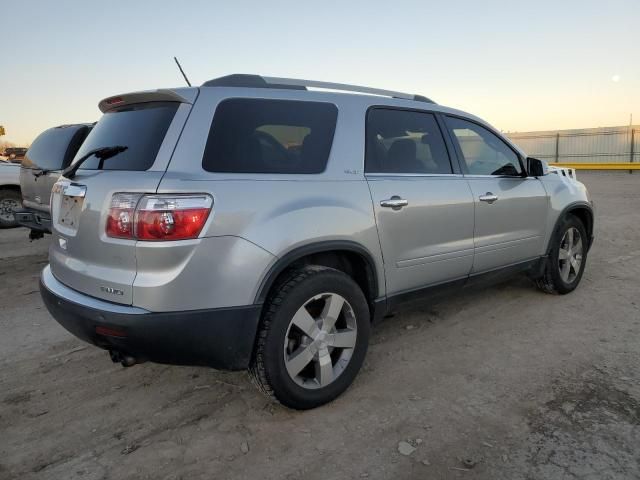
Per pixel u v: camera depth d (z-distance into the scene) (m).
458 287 4.05
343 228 3.04
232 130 2.84
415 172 3.66
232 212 2.63
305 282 2.88
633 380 3.33
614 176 25.47
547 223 4.73
